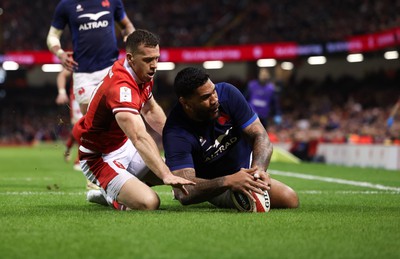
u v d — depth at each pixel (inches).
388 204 773.9
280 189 684.7
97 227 529.0
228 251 419.8
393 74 4079.7
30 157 2819.9
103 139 701.3
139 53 636.7
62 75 1247.5
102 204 758.5
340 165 2113.7
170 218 582.9
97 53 999.6
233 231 503.8
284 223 550.6
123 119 625.3
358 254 411.2
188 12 5039.4
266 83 2047.2
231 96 655.8
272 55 4180.6
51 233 498.0
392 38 3161.9
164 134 652.1
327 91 4448.8
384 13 3848.4
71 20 1002.1
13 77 5506.9
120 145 721.0
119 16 1042.7
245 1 4896.7
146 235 484.7
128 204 674.8
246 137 673.6
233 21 4803.2
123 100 630.5
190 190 623.2
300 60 4650.6
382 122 3090.6
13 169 1781.5
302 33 4308.6
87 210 681.6
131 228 521.3
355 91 4256.9
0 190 1016.2
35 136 5378.9
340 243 451.5
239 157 678.5
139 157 732.7
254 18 4746.6
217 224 542.0
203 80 597.3
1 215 621.6
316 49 3991.1
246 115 655.8
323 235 486.9
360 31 3890.3
